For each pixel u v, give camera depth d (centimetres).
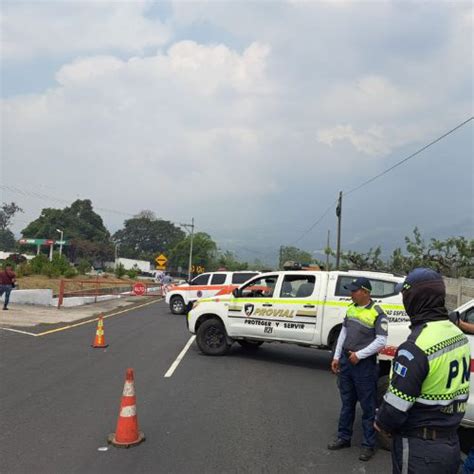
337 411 688
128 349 1142
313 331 978
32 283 3105
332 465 498
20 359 986
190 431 579
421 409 274
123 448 520
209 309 1094
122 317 1934
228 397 737
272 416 650
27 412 634
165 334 1425
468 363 288
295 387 822
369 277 957
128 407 530
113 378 834
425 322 282
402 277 939
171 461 489
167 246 15150
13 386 767
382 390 598
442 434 273
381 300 927
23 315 1791
